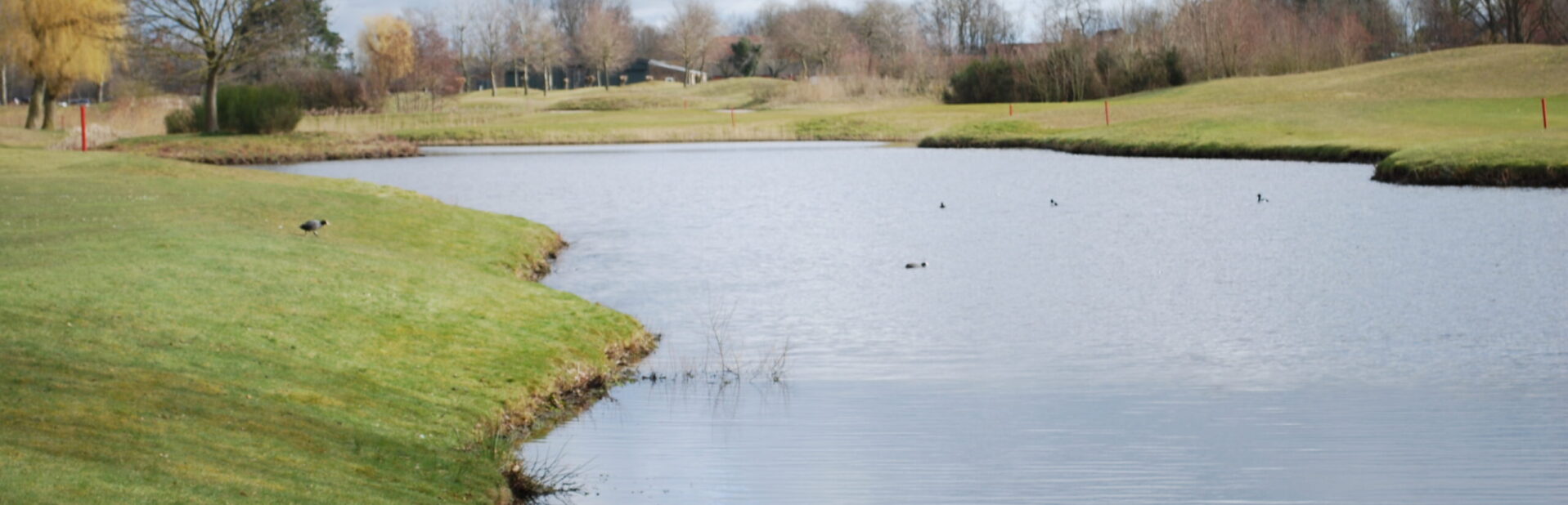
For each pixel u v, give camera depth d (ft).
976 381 39.73
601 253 71.82
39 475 21.34
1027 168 139.13
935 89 298.35
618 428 33.71
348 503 23.22
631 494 28.32
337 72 293.64
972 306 53.93
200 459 24.07
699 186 119.96
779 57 461.78
